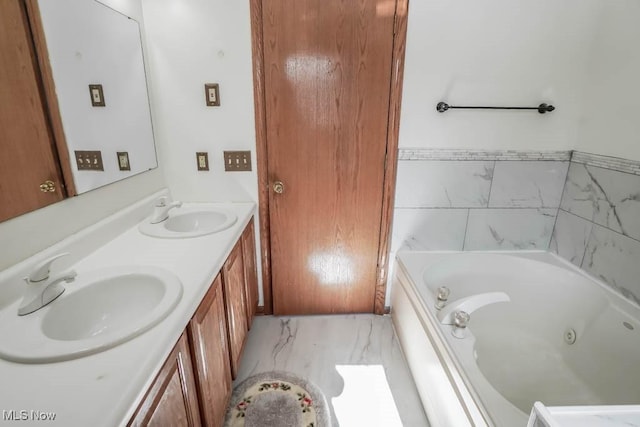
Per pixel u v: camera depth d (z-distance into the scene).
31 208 1.09
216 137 1.96
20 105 1.04
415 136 1.97
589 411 0.68
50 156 1.16
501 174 2.04
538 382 1.60
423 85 1.88
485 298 1.43
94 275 1.10
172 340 0.86
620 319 1.53
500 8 1.79
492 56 1.86
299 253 2.17
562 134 1.99
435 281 1.98
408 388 1.73
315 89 1.88
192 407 1.06
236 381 1.75
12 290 0.99
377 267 2.22
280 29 1.79
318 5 1.75
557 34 1.83
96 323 1.06
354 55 1.83
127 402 0.66
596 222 1.82
